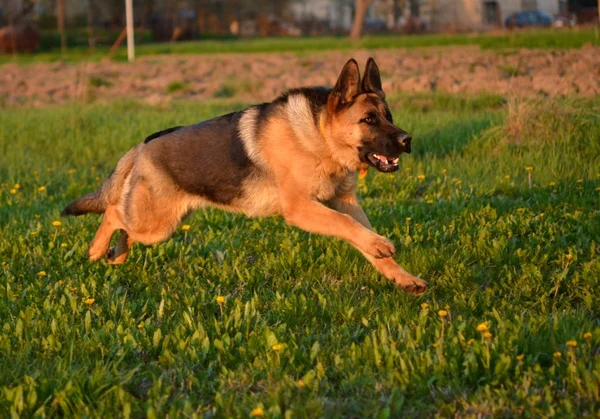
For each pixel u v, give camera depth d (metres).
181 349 4.33
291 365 4.05
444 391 3.72
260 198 5.51
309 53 26.20
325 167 5.34
